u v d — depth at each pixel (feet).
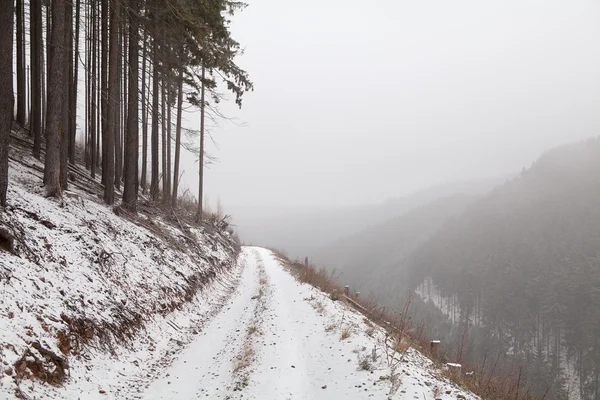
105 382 19.51
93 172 57.62
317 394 18.84
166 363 25.13
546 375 171.73
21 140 49.03
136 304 28.60
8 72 22.90
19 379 14.70
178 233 54.19
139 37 42.37
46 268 22.15
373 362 21.02
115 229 35.78
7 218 22.24
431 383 18.86
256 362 23.06
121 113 61.57
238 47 59.41
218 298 48.49
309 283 56.03
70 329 19.81
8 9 22.79
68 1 37.29
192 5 42.73
